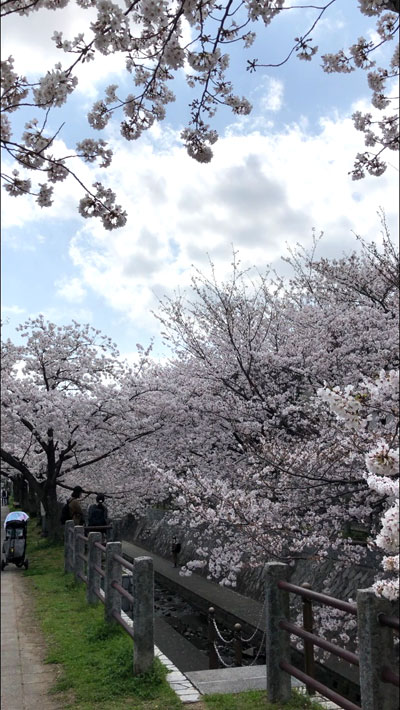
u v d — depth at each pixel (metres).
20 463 17.02
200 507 8.69
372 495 8.25
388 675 3.29
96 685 5.18
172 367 16.25
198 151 5.86
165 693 4.91
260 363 11.63
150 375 16.84
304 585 4.87
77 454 18.03
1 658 6.11
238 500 8.45
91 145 4.93
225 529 9.49
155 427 14.90
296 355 11.71
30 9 3.75
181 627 13.20
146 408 14.85
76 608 8.36
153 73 5.10
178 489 9.66
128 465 17.58
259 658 10.61
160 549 21.55
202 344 13.16
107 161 5.05
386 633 3.41
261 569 13.55
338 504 9.03
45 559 13.77
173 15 4.61
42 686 5.31
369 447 6.88
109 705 4.73
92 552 8.65
